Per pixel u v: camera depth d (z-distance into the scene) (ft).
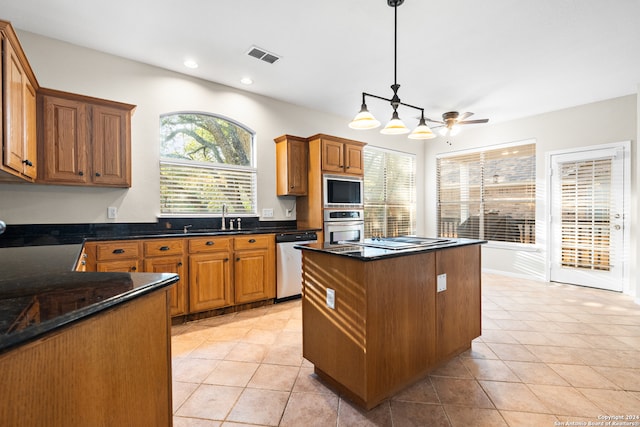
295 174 13.24
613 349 7.78
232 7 7.61
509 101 13.55
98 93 9.70
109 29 8.58
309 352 6.68
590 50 9.45
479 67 10.57
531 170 15.35
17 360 1.81
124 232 10.14
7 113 5.97
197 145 11.92
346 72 11.05
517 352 7.68
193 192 11.73
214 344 8.18
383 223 17.89
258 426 5.13
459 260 7.44
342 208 13.56
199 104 11.63
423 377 6.56
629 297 12.18
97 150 8.95
